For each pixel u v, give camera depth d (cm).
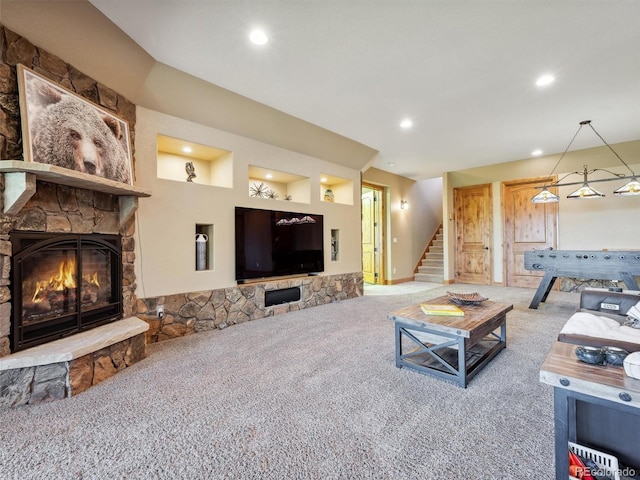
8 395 191
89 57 249
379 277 759
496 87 340
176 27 243
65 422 178
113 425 175
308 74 313
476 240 742
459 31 248
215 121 371
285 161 464
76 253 246
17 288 205
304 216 490
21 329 206
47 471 141
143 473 139
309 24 240
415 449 155
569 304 495
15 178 193
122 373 244
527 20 236
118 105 290
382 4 219
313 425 175
